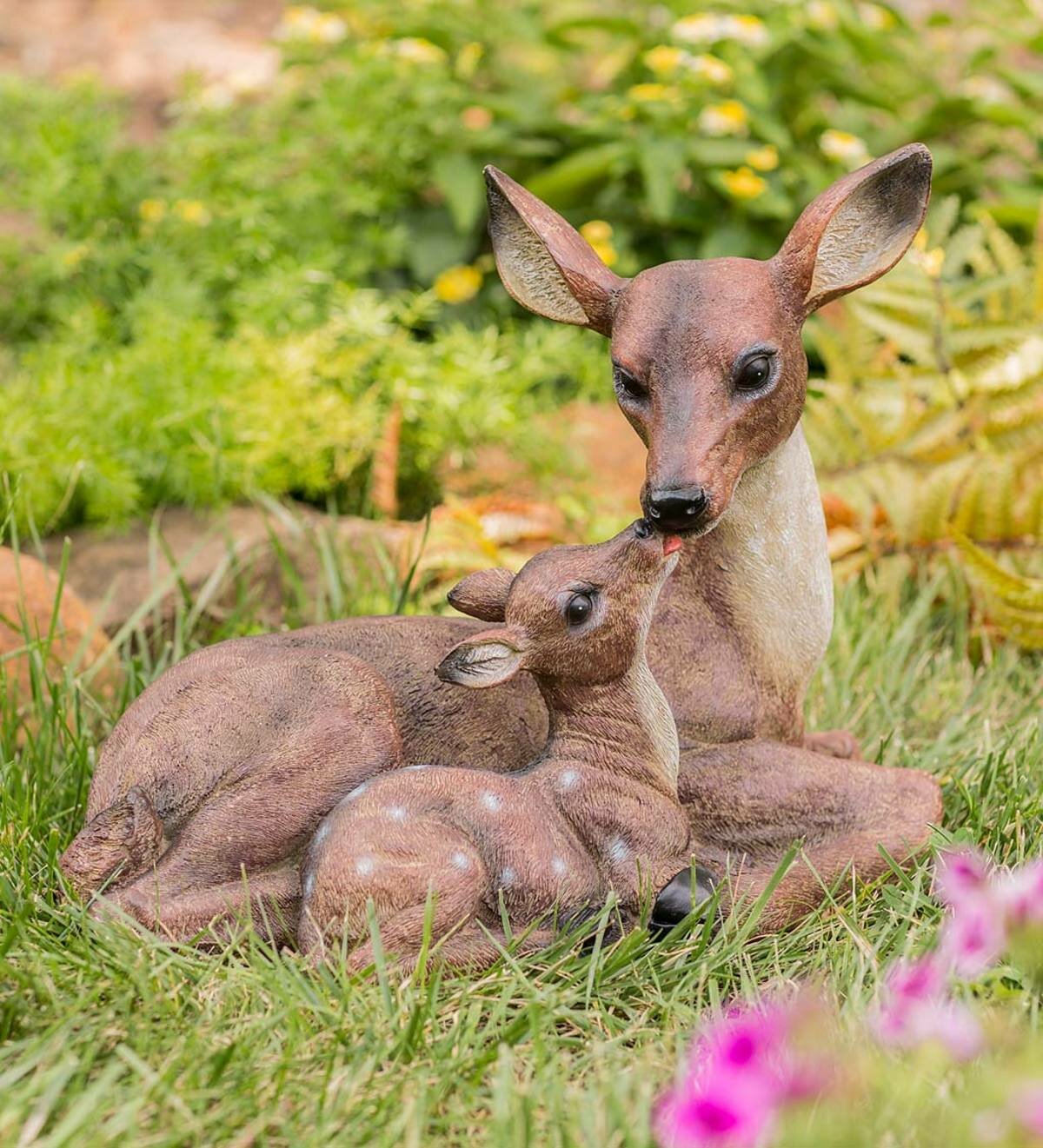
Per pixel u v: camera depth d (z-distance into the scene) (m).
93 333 10.35
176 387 9.27
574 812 5.40
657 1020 5.27
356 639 5.85
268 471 9.24
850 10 13.23
